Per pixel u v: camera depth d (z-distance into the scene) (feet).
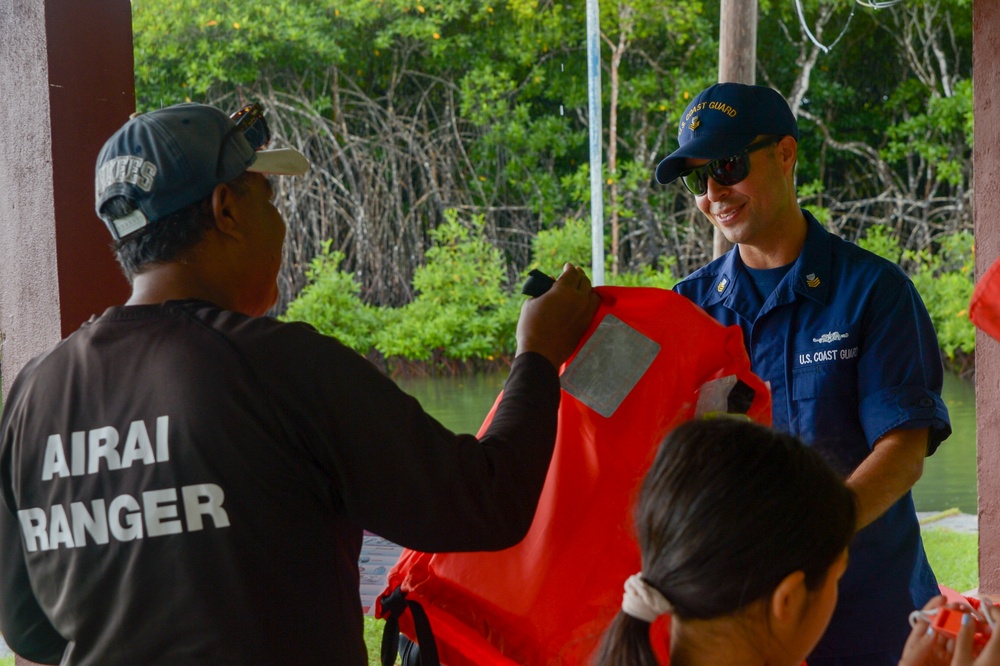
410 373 45.96
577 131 49.34
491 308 47.91
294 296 46.83
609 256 46.47
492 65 49.01
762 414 5.76
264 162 5.03
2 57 8.71
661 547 3.88
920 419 6.76
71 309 8.65
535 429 4.85
